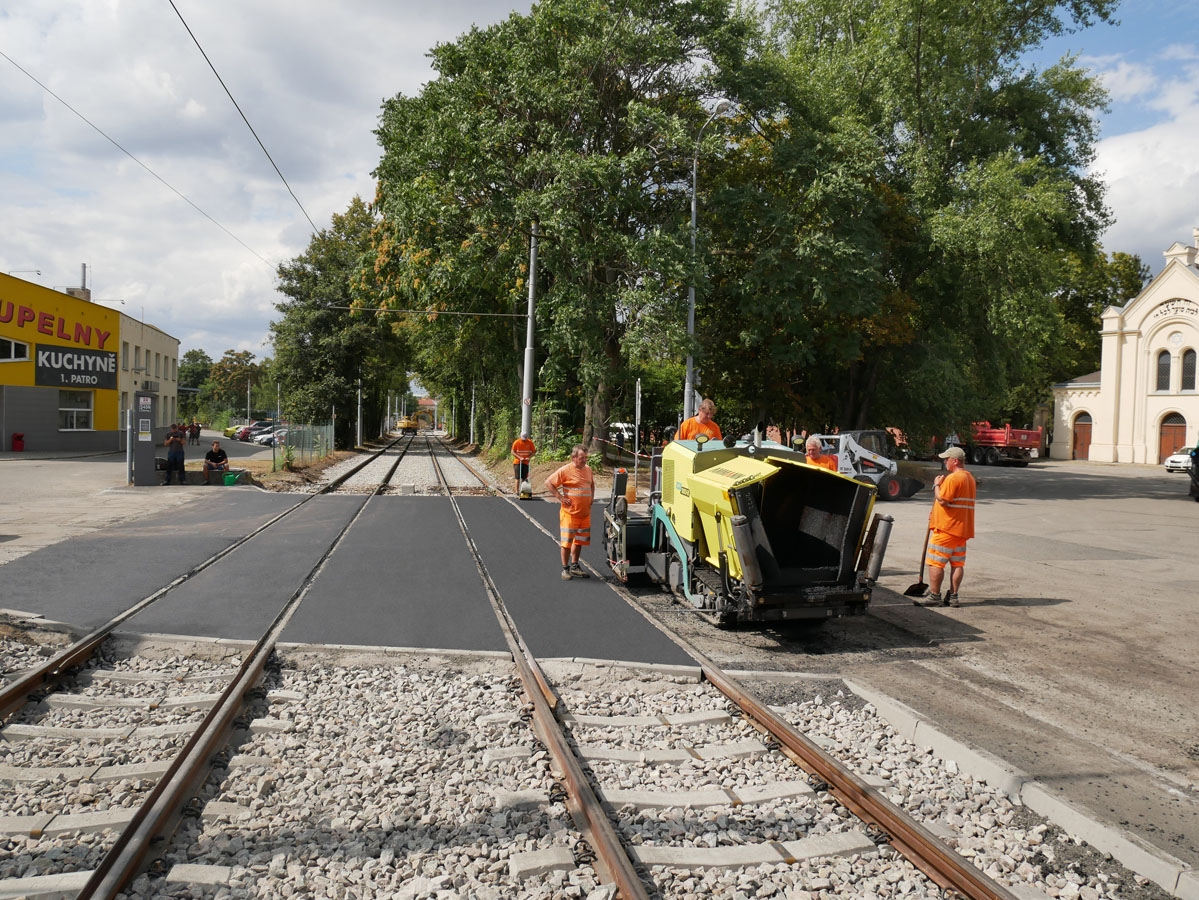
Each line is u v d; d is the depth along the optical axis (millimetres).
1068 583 11172
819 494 8258
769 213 24453
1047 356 44281
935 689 6559
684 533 8758
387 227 29609
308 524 14914
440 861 3879
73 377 39875
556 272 24094
